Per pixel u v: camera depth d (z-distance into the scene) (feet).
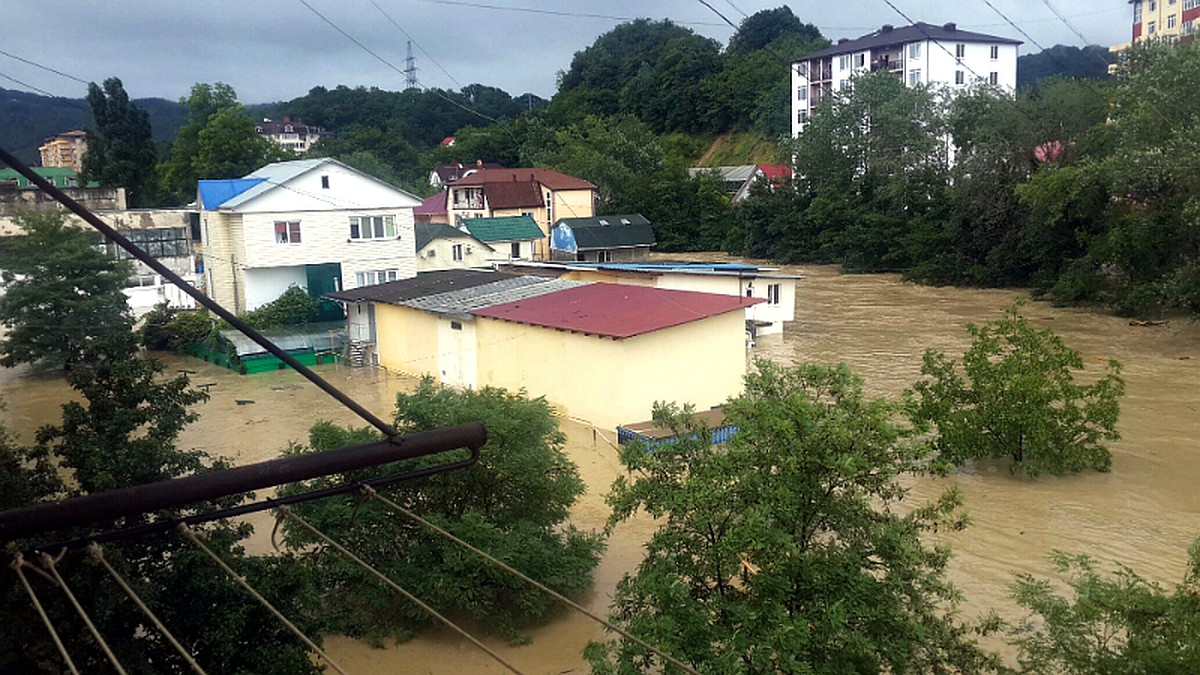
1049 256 127.85
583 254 181.47
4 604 23.13
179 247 112.16
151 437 31.22
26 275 51.55
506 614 36.45
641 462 29.66
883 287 145.59
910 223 159.84
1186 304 95.14
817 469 27.66
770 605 26.05
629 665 26.89
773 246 194.29
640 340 63.87
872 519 28.19
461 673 33.55
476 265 143.13
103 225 12.87
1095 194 113.60
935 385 55.16
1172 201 100.22
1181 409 64.85
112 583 24.84
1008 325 55.16
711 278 102.37
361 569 36.40
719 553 26.53
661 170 227.20
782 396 29.71
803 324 108.58
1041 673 26.66
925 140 168.76
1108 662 24.71
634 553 43.68
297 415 73.46
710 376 68.54
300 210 109.81
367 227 114.83
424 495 38.86
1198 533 43.29
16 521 12.33
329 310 109.70
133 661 25.34
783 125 260.42
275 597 28.68
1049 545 42.34
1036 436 50.52
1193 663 22.97
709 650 25.90
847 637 25.18
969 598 37.22
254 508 14.23
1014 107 135.54
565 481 40.29
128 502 12.84
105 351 31.81
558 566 36.58
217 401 78.33
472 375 79.82
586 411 67.26
